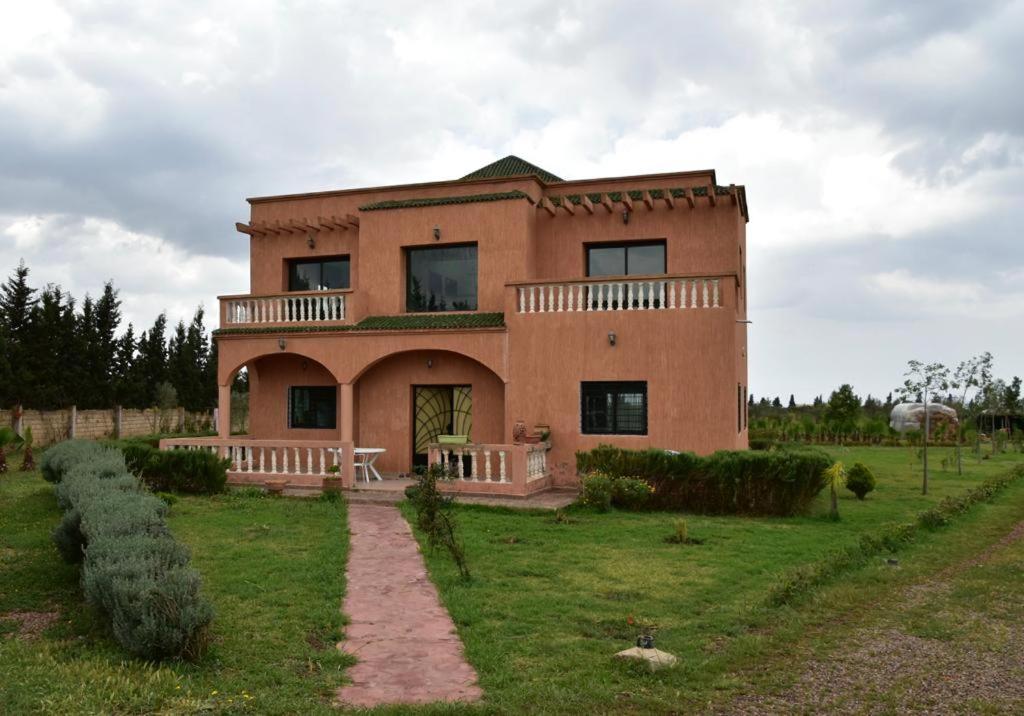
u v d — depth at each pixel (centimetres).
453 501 1531
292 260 2291
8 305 3353
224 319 2120
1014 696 625
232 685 624
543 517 1438
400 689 634
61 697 576
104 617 762
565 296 1844
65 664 662
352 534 1267
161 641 661
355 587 946
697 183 2006
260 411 2191
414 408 2034
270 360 2184
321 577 969
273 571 996
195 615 672
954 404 2127
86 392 3522
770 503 1481
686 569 1031
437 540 1074
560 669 671
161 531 889
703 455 1650
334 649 720
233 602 859
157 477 1705
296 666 678
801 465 1464
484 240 1964
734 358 1697
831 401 4166
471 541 1202
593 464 1590
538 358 1816
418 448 2030
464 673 670
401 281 2050
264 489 1700
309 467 1788
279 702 592
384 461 2025
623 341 1759
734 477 1488
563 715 577
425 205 2019
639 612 838
